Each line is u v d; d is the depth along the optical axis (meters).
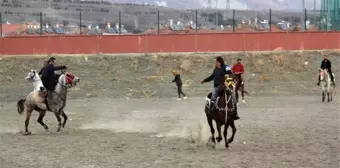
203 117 25.64
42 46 50.00
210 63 46.97
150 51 50.59
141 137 19.31
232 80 16.27
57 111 20.91
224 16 118.12
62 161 14.52
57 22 118.69
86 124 23.95
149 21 127.31
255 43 50.84
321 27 68.00
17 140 18.98
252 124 22.42
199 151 15.91
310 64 47.09
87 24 124.00
